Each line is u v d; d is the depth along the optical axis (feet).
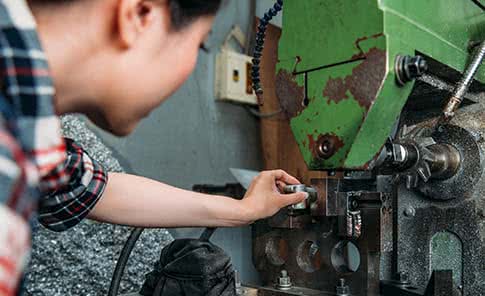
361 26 1.94
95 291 3.15
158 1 1.19
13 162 0.87
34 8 1.09
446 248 2.74
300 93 2.17
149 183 2.40
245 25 4.59
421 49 2.10
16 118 0.94
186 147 4.08
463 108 2.91
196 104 4.16
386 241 2.79
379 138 2.04
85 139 3.22
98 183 2.13
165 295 2.46
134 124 1.42
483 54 2.32
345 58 1.99
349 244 3.06
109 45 1.16
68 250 3.03
